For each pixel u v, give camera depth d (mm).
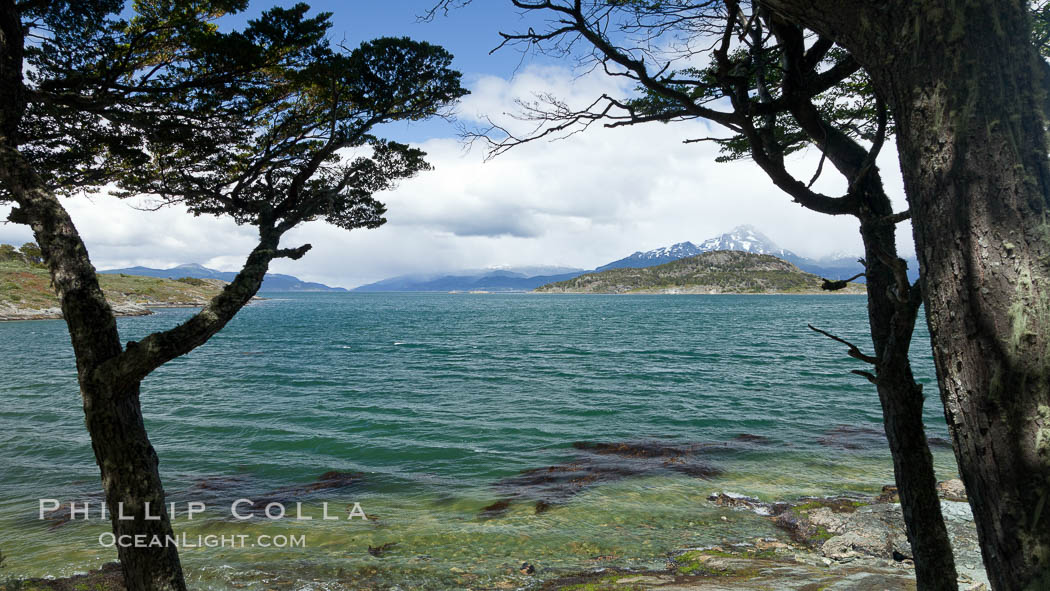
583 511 9562
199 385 24766
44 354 38781
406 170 5309
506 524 9023
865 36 2008
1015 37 1725
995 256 1652
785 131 4363
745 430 15562
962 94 1724
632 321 86125
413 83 4781
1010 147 1670
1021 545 1621
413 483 11258
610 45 3180
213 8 4918
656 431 15500
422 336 57000
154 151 5082
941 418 16500
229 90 4895
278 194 5062
